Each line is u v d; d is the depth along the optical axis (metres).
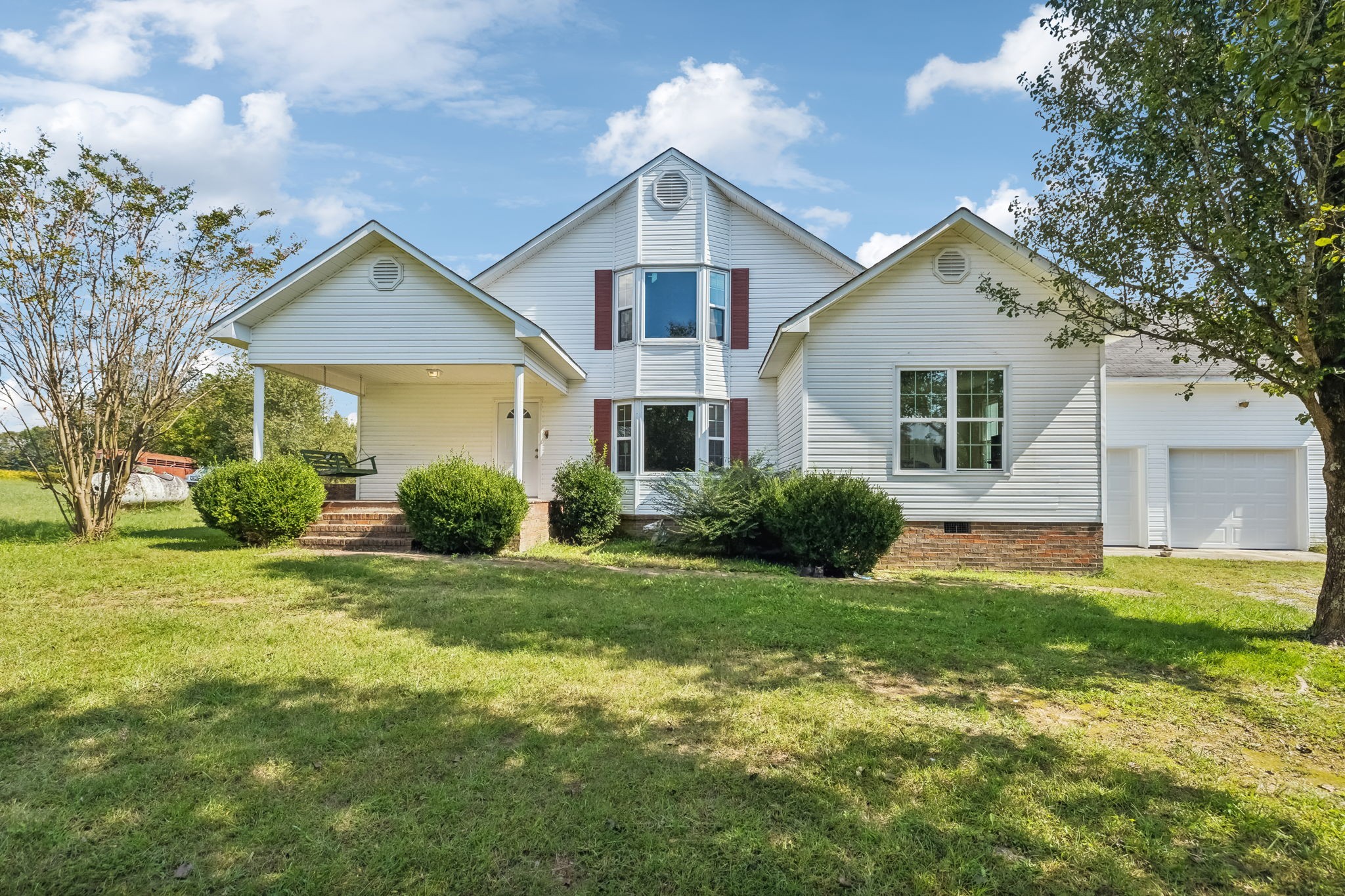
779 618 7.09
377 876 2.74
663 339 15.52
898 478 12.41
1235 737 4.36
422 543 11.51
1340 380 6.90
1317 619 6.98
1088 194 8.37
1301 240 6.29
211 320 12.95
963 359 12.41
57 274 11.65
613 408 15.91
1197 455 16.23
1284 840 3.17
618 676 5.10
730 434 15.84
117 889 2.66
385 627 6.39
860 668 5.47
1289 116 4.55
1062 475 12.24
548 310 16.16
